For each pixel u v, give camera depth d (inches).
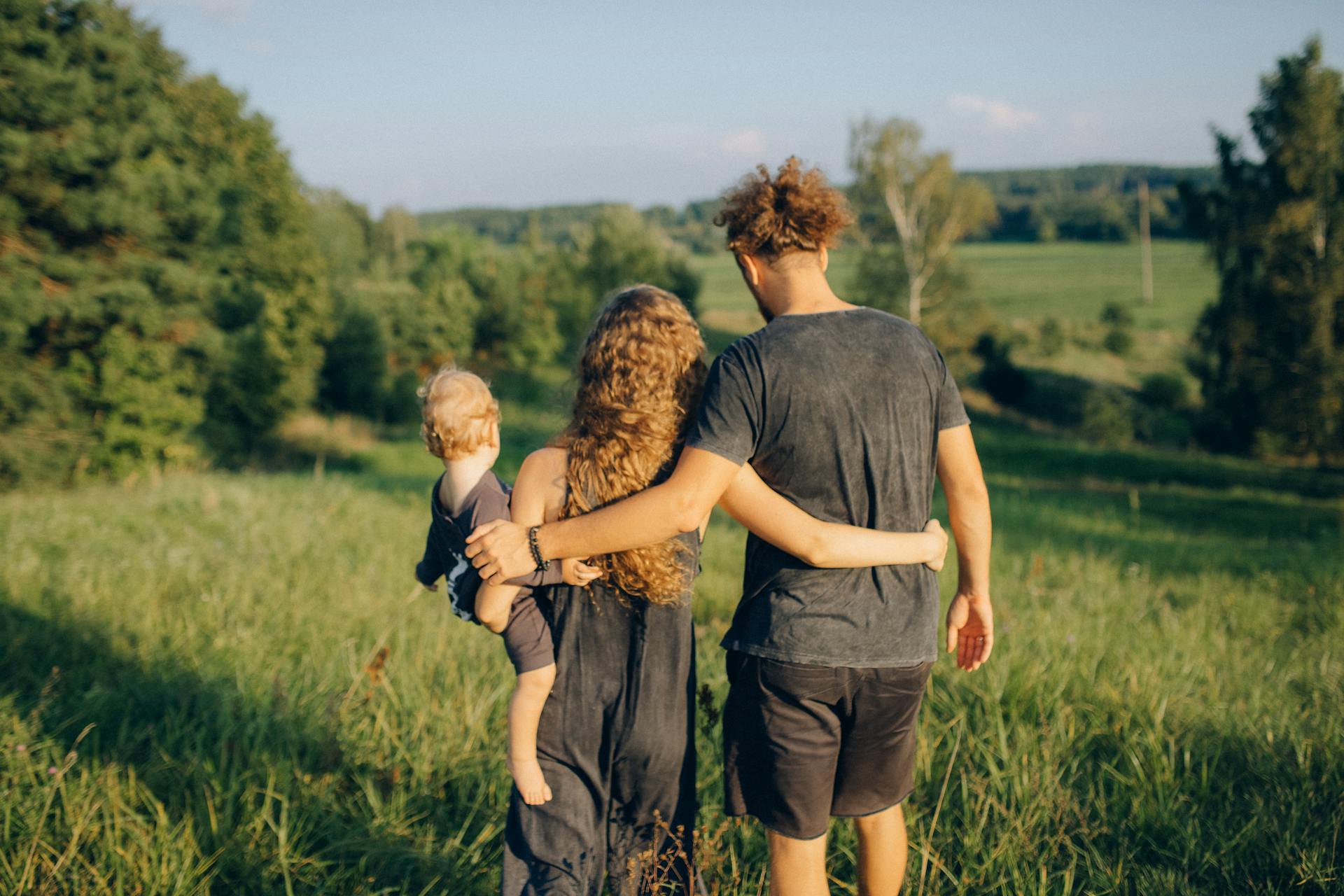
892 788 80.1
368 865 102.7
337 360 1492.4
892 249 1624.0
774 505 73.5
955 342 1620.3
